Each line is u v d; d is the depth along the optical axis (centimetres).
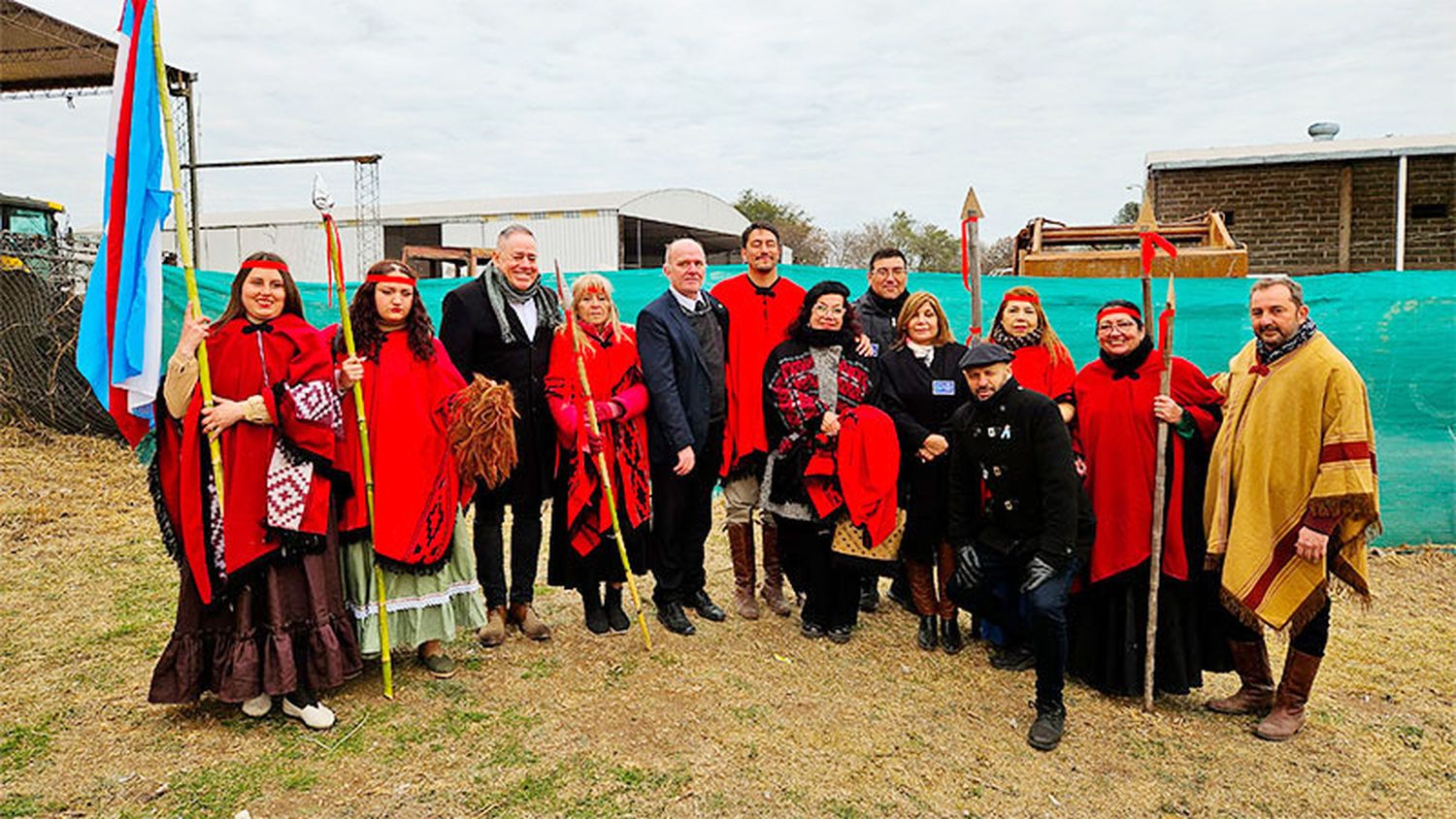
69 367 943
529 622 450
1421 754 374
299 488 340
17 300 928
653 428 456
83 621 461
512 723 364
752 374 473
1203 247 769
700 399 453
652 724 370
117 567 551
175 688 333
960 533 408
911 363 458
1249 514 372
